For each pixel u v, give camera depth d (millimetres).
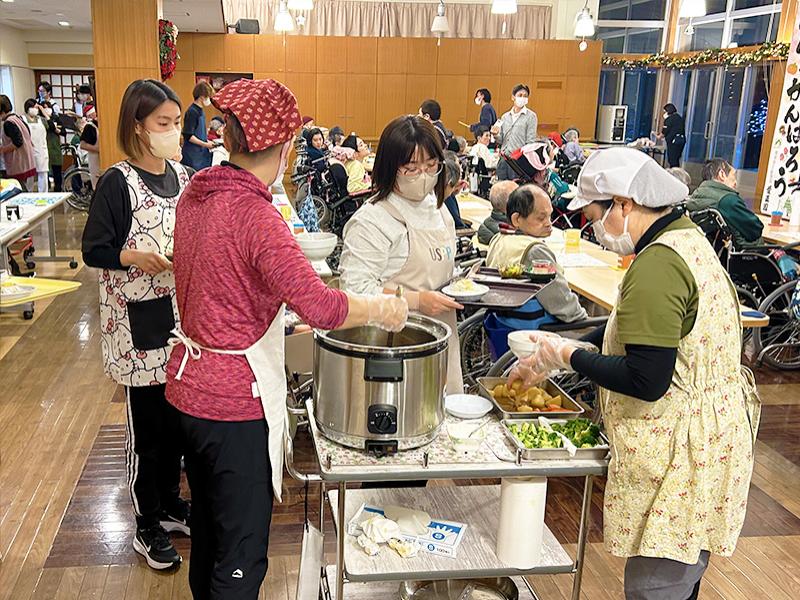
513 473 1690
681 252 1561
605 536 1751
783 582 2572
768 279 4594
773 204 6734
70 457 3252
